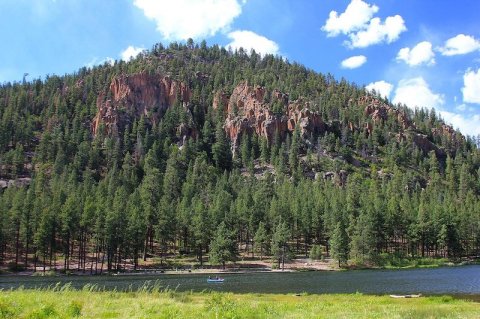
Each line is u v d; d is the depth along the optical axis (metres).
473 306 39.38
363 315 29.64
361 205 150.88
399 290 65.12
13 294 33.56
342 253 122.44
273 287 71.31
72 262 119.75
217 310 26.53
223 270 116.44
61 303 28.91
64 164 195.88
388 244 154.62
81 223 112.25
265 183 176.88
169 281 84.56
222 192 153.50
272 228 132.50
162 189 168.25
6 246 124.19
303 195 158.88
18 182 181.00
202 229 120.31
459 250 141.62
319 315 28.89
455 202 185.75
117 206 114.38
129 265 120.50
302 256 136.75
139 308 28.62
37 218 111.31
